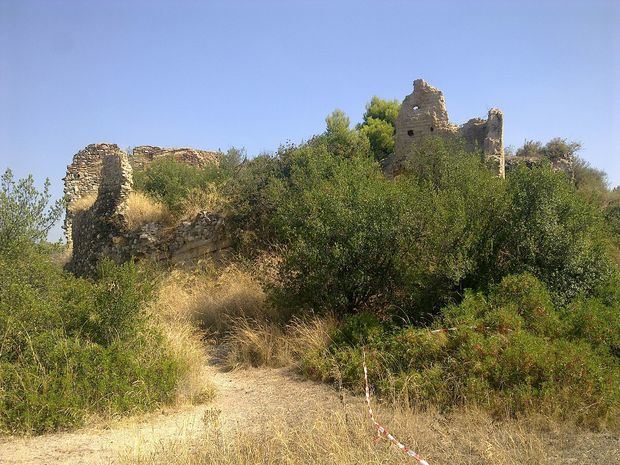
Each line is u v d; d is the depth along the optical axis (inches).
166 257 627.8
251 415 269.3
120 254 646.5
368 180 448.5
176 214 671.1
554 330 313.7
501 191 404.2
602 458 207.3
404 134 839.7
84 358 276.5
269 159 679.1
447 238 381.7
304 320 393.1
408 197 402.6
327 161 590.6
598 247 396.8
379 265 393.1
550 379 260.1
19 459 216.2
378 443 213.0
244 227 600.7
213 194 669.9
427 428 238.5
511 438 214.4
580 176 1202.0
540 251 385.1
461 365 278.7
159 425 257.6
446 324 324.8
